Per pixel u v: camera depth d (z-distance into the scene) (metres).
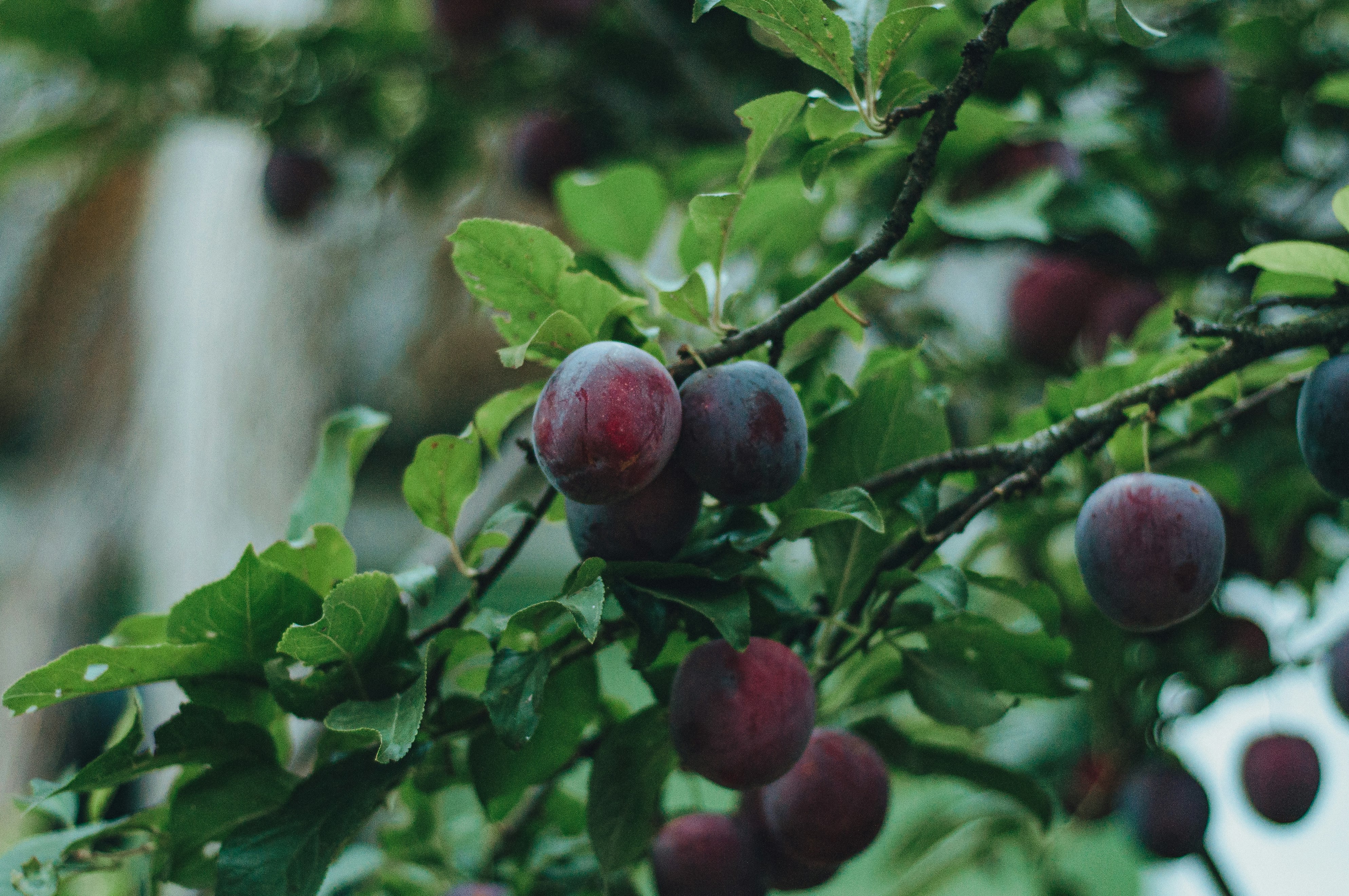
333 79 1.35
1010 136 1.00
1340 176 1.09
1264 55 1.10
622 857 0.79
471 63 1.33
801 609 0.77
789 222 0.89
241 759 0.77
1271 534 0.97
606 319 0.75
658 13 1.22
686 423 0.72
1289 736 0.96
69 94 1.50
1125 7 0.73
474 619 0.76
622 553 0.73
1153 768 0.97
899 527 0.80
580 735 0.80
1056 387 0.84
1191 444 0.84
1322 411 0.75
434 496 0.77
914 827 1.18
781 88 1.20
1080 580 1.02
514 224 0.73
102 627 2.10
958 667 0.80
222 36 1.31
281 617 0.75
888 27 0.73
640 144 1.29
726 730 0.73
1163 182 1.06
